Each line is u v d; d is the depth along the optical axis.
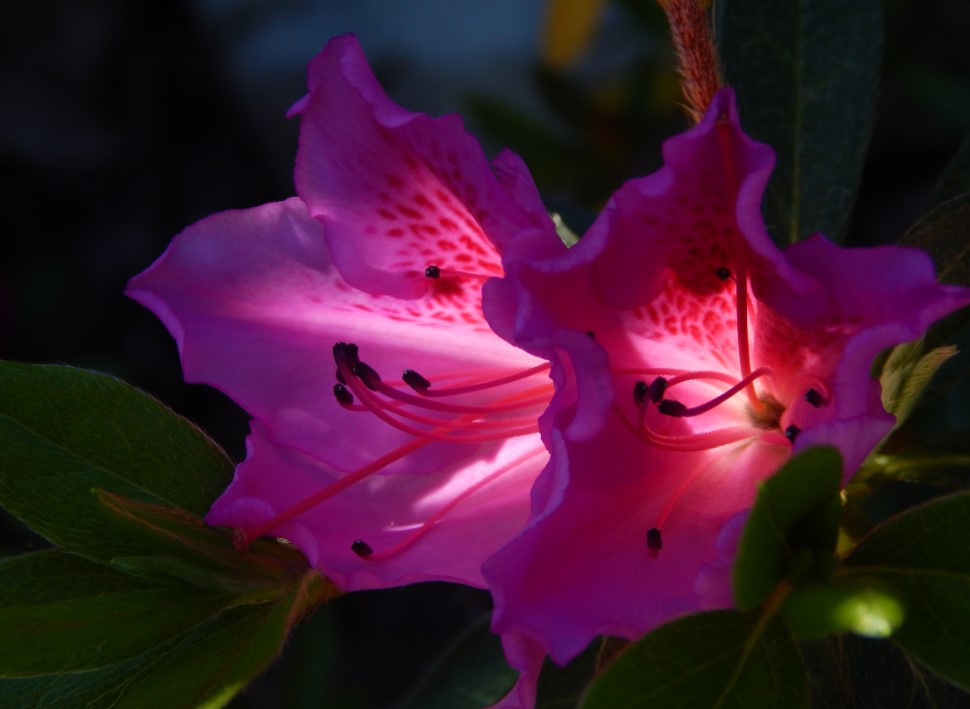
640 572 0.34
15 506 0.36
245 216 0.37
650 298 0.35
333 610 0.72
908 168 0.76
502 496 0.36
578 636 0.33
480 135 0.69
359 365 0.36
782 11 0.41
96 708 0.35
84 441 0.36
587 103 0.60
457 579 0.35
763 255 0.33
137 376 0.83
